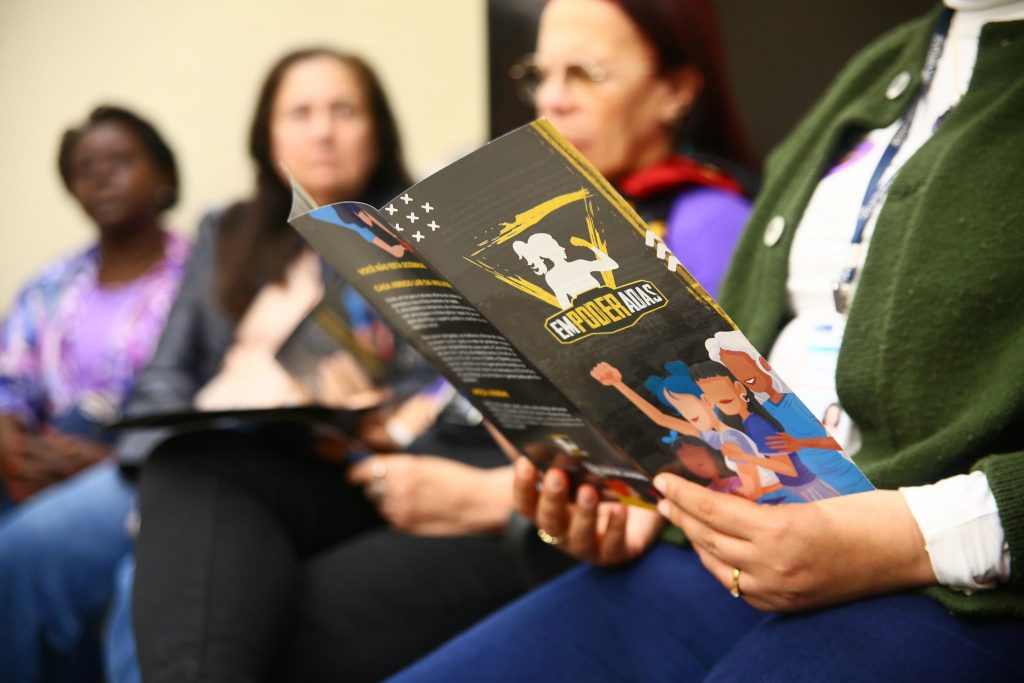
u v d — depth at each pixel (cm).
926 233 104
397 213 90
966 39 117
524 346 98
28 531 234
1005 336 100
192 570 145
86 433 284
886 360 105
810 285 122
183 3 378
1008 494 92
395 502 169
